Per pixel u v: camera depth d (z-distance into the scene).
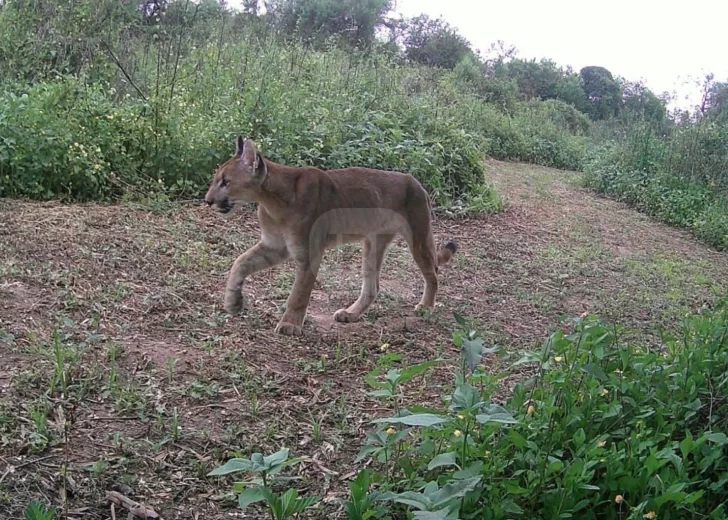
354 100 11.04
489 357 5.05
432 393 4.40
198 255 6.19
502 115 19.02
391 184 5.50
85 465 3.19
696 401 3.59
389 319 5.67
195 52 10.20
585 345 3.74
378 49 17.97
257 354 4.59
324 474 3.41
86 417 3.56
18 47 9.11
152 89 8.86
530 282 7.31
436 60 24.28
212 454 3.43
